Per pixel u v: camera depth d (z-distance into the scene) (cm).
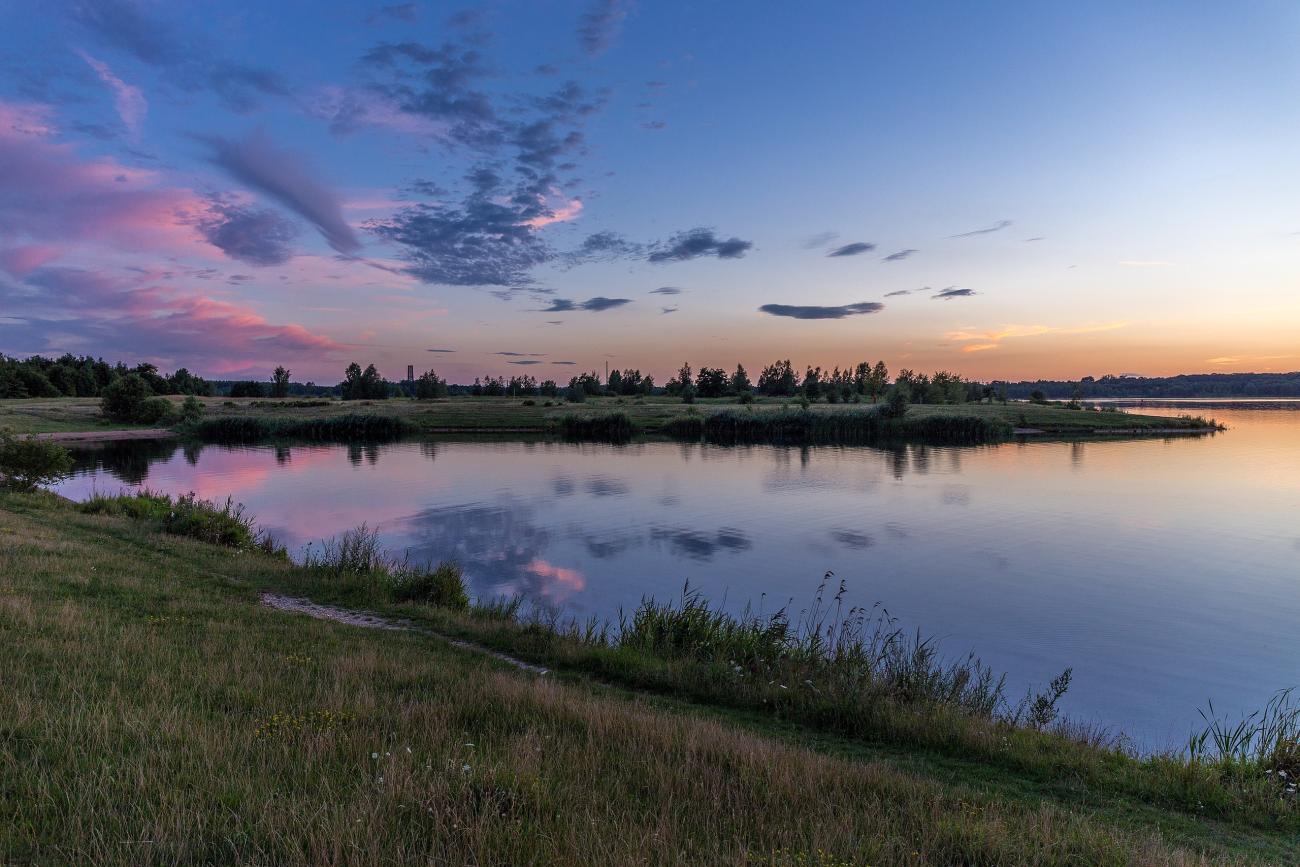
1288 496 4081
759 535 3044
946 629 1855
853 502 3931
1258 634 1805
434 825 495
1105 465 5728
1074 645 1733
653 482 4806
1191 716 1336
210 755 589
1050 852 562
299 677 896
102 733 607
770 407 12150
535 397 18350
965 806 663
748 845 521
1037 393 14838
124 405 10519
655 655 1339
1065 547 2816
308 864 430
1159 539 2970
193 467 5872
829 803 622
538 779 595
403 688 916
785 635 1441
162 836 440
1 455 3081
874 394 14825
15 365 14238
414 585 1705
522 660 1266
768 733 945
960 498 4053
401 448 7762
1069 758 880
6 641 873
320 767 591
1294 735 967
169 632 1066
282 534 3044
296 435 9650
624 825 539
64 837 437
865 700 1031
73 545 1745
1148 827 696
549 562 2552
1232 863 602
